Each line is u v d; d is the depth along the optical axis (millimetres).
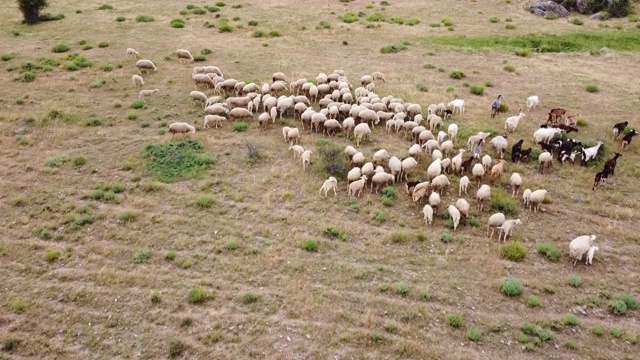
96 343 12641
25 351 12383
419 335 13086
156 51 36125
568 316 13695
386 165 21172
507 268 15711
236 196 18906
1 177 19797
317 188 19641
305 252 16125
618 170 21641
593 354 12656
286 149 22500
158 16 46250
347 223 17641
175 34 40906
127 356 12297
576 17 50312
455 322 13375
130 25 42812
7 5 48500
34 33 39562
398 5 54312
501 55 38469
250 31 43094
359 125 22906
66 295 14078
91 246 16109
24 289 14266
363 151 22438
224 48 37719
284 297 14219
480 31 45312
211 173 20422
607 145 23516
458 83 32000
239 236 16797
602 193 19984
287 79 31156
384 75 32844
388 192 19312
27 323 13156
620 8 50375
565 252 16500
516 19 49625
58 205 18125
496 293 14625
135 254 15656
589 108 28219
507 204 18625
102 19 44406
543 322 13562
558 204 19250
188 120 25188
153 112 26000
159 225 17219
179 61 34125
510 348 12758
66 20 43656
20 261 15367
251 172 20672
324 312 13750
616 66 36375
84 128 24047
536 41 42125
